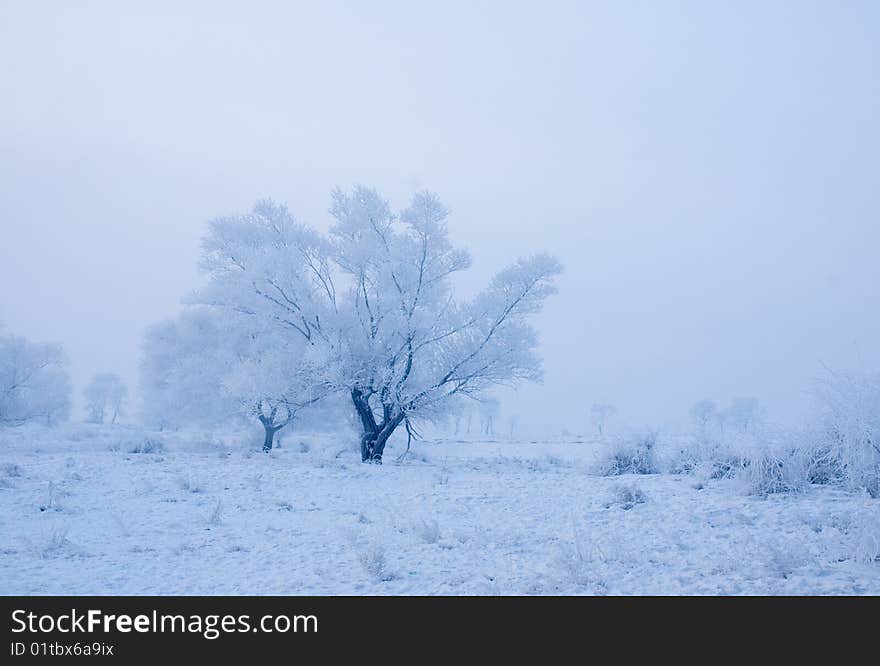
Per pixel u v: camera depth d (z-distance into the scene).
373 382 22.64
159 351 34.78
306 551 8.20
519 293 22.89
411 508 11.67
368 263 22.88
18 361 38.81
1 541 8.80
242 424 32.88
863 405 11.41
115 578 6.88
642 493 11.70
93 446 26.25
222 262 23.67
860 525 7.39
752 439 12.68
